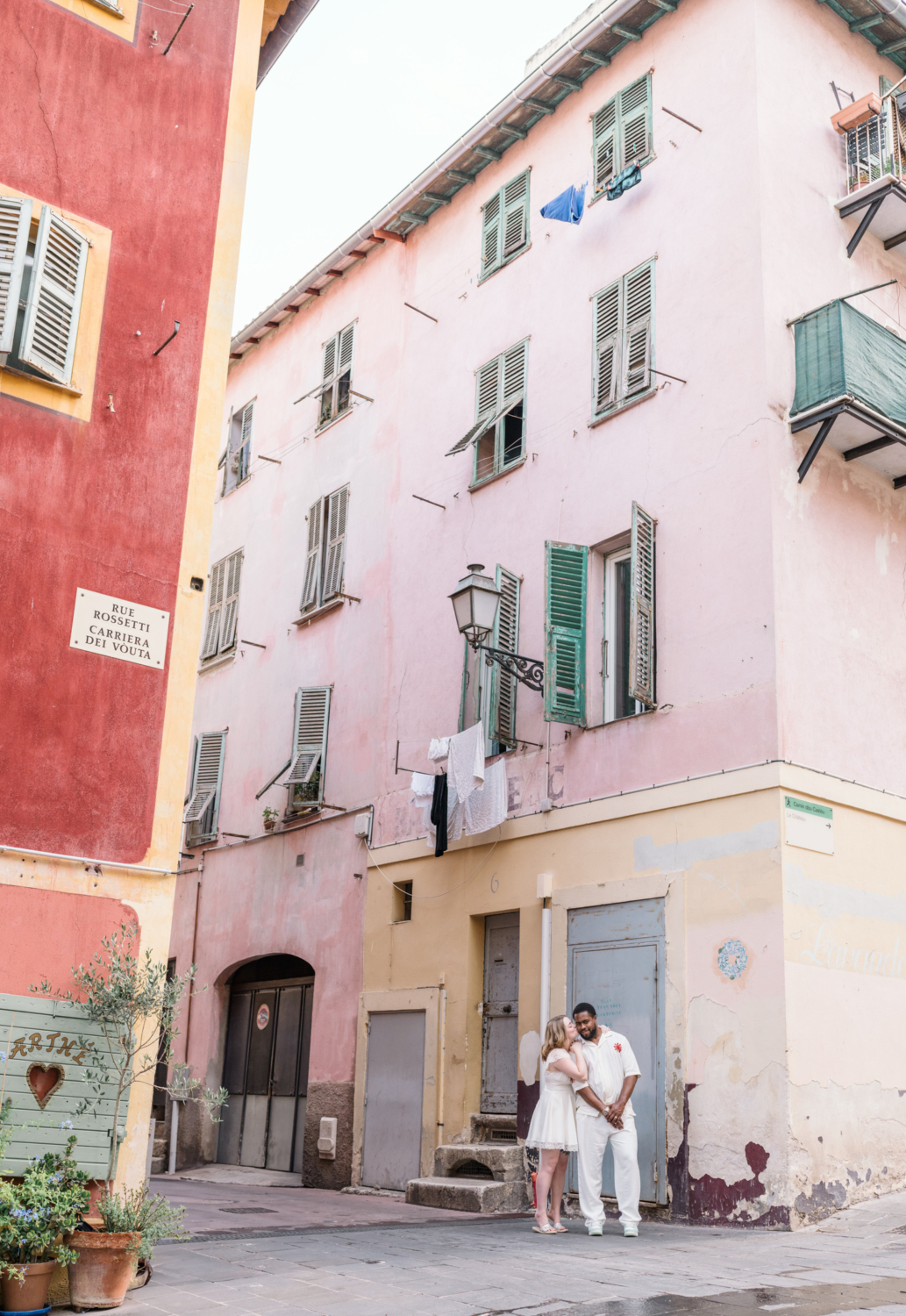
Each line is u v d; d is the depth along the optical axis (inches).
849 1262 283.3
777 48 473.1
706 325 457.1
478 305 599.2
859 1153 377.1
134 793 305.4
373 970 560.1
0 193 315.6
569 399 519.2
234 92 370.6
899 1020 403.9
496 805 486.3
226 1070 682.8
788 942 374.0
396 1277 263.9
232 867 699.4
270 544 748.0
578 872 454.0
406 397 643.5
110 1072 281.7
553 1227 346.6
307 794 637.3
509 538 536.7
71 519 310.0
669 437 462.0
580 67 546.3
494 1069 489.7
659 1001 409.1
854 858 405.1
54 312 314.7
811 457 422.6
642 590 442.3
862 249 483.8
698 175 478.0
